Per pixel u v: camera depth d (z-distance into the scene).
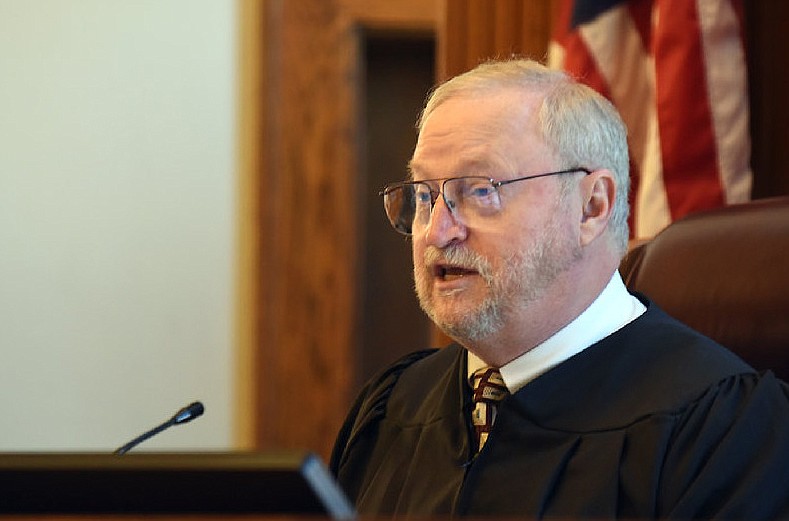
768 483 4.88
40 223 12.77
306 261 13.50
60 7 12.82
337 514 3.72
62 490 3.88
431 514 5.43
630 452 5.14
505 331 5.53
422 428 5.93
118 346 12.82
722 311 5.87
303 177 13.54
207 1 13.10
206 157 13.05
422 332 13.99
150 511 3.87
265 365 13.18
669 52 8.24
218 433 12.96
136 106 12.92
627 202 5.77
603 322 5.63
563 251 5.50
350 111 13.62
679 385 5.25
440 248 5.51
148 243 12.89
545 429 5.36
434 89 6.20
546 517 5.13
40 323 12.74
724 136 8.13
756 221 5.98
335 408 13.45
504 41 9.49
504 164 5.51
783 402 5.15
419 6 13.77
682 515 4.87
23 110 12.76
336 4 13.63
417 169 5.68
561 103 5.62
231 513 3.82
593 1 8.80
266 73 13.28
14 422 12.69
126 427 12.78
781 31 8.52
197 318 12.96
